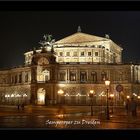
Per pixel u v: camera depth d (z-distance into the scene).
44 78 123.38
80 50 135.88
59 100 120.12
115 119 42.88
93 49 135.75
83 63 123.12
